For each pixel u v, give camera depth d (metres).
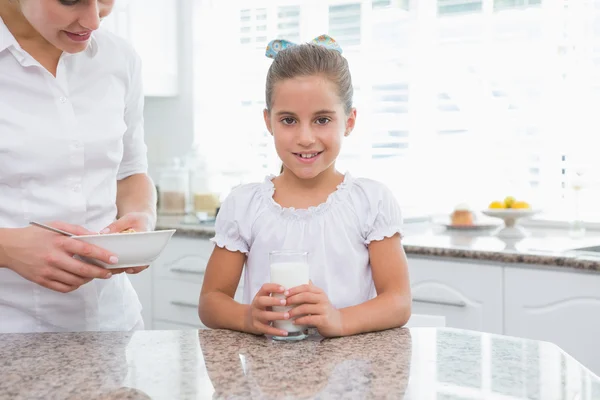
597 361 2.30
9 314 1.45
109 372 0.99
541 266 2.37
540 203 3.07
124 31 3.44
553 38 2.96
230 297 1.44
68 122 1.44
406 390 0.90
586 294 2.30
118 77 1.58
